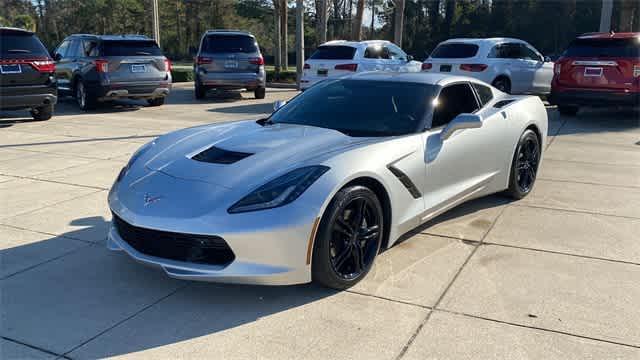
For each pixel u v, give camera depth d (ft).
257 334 10.41
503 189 18.12
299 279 11.27
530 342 10.12
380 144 13.09
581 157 25.71
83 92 42.09
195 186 11.61
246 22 220.43
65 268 13.25
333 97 15.98
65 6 203.21
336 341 10.17
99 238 15.17
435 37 170.50
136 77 41.81
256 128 14.89
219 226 10.72
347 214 12.16
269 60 172.04
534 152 19.40
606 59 34.76
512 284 12.46
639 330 10.53
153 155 13.71
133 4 204.74
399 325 10.71
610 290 12.17
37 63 33.45
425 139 14.21
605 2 52.49
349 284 12.15
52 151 26.40
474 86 17.44
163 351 9.86
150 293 12.04
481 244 14.85
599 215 17.30
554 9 146.20
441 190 14.97
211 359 9.61
